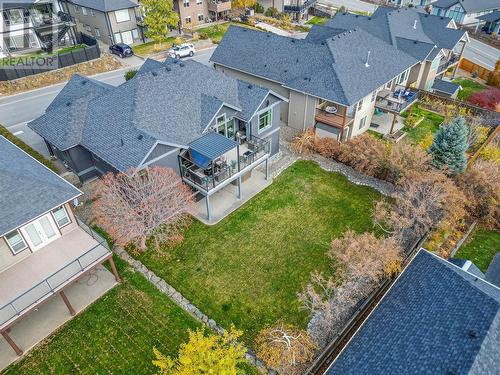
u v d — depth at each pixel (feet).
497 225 84.48
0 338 56.54
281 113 114.73
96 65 141.28
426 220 72.08
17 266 59.26
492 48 199.00
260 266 69.31
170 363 45.70
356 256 62.18
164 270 68.03
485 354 40.57
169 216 69.00
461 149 85.56
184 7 184.85
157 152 71.10
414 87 135.95
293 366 53.06
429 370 41.14
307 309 61.67
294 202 84.48
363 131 113.50
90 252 61.16
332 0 285.43
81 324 58.95
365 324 51.08
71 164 83.56
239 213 80.74
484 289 51.13
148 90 79.10
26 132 103.91
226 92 87.66
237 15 213.25
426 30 147.74
